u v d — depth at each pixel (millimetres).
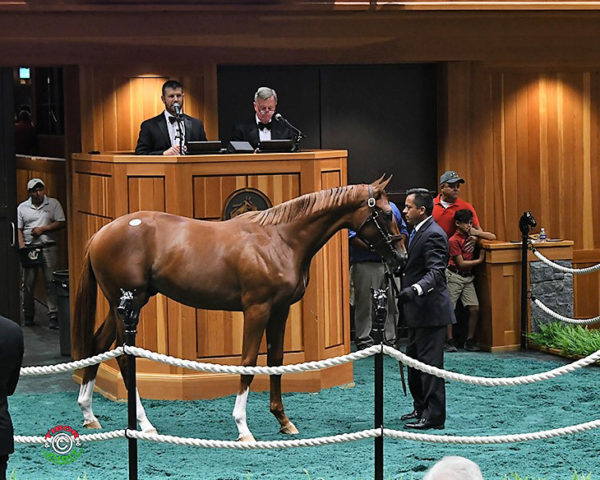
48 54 11781
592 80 14086
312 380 11219
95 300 9891
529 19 13305
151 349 10953
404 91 13742
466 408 10461
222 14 12211
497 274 13258
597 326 14281
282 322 9578
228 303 9500
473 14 13000
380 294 7520
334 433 9625
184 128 11219
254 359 9391
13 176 12969
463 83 13578
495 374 11969
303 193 10969
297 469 8430
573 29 13523
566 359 12719
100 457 8883
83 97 11984
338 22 12609
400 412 10359
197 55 12273
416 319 9523
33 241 15055
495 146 13789
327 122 13523
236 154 10867
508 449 8922
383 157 13742
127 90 12148
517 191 13930
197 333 10961
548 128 13984
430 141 13852
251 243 9438
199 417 10297
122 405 10844
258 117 11836
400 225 12414
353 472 8281
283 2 12234
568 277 13562
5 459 6293
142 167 10766
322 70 13461
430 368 7562
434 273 9398
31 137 17484
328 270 11344
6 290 13062
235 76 13188
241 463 8664
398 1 12570
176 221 9688
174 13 12047
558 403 10617
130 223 9641
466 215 13188
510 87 13789
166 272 9500
